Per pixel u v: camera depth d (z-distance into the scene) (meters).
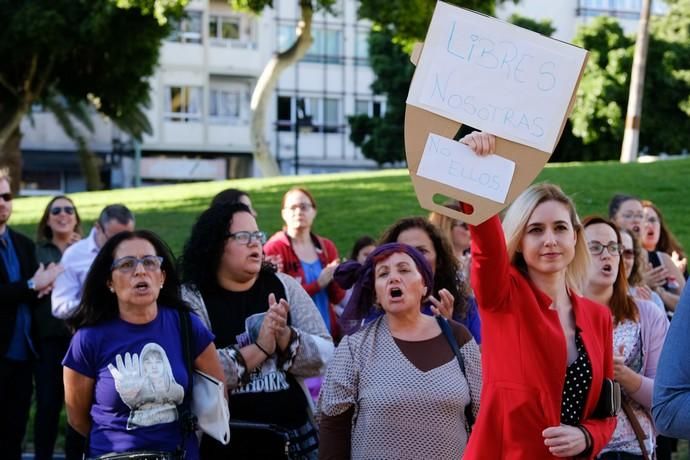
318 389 7.57
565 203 4.82
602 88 42.91
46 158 54.44
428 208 4.17
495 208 4.11
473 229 4.36
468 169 4.12
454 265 7.10
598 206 18.33
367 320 6.05
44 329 9.13
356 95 60.00
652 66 43.44
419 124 4.16
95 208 21.72
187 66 55.81
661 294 8.55
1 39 31.42
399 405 5.39
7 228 9.23
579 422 4.64
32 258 9.26
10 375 8.97
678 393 3.65
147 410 5.54
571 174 21.95
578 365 4.67
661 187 19.67
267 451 6.20
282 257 9.66
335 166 59.88
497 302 4.56
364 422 5.48
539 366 4.57
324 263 9.88
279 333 6.26
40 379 9.17
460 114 4.13
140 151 55.62
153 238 5.77
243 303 6.43
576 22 63.19
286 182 23.59
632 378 5.82
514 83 4.13
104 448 5.54
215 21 56.25
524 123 4.11
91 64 33.31
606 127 43.75
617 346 6.29
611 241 6.34
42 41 30.81
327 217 17.98
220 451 6.15
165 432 5.57
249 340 6.29
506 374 4.57
